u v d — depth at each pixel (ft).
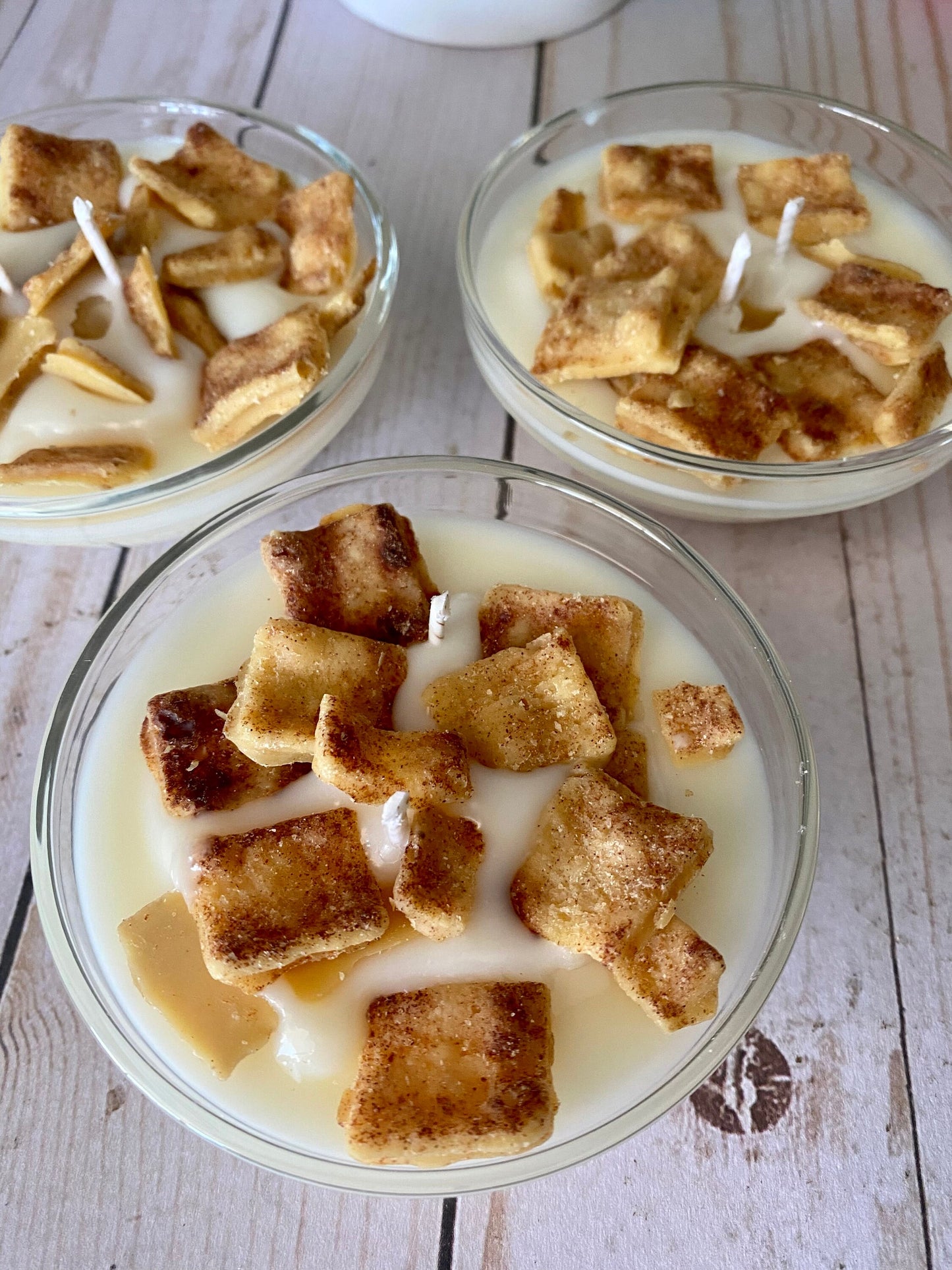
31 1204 0.53
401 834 0.48
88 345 0.67
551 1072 0.47
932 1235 0.53
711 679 0.59
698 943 0.47
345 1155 0.48
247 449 0.63
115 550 0.72
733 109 0.81
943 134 0.87
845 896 0.61
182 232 0.74
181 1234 0.53
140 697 0.58
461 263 0.70
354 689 0.52
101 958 0.53
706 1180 0.54
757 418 0.65
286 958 0.45
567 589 0.61
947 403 0.68
